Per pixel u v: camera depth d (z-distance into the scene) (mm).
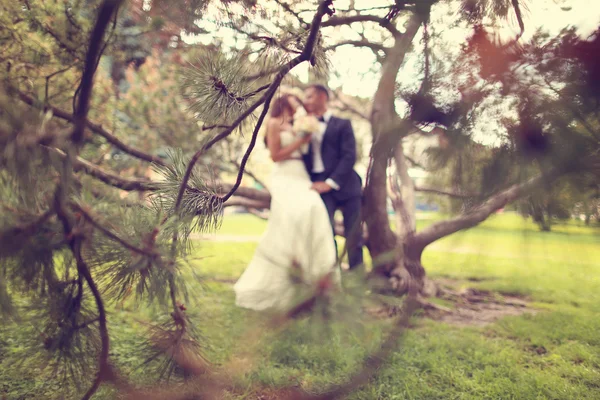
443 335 3268
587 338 3242
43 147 1001
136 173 3594
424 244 3635
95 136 2998
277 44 1370
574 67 908
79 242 1073
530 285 5152
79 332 1310
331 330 945
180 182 1438
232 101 1412
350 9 1398
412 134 1052
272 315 976
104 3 1095
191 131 4230
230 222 17000
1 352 2285
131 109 4102
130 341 2750
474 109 978
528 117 951
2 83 1155
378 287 1021
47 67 1938
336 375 2316
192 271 1274
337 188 3379
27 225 1014
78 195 1088
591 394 2340
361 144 5770
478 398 2293
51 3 1896
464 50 984
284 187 3266
